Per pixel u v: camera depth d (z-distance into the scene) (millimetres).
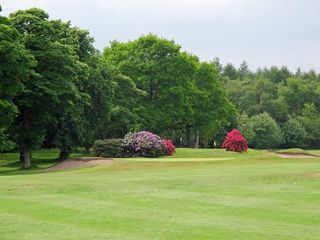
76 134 45125
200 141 87250
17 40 31406
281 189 16500
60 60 36438
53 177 22344
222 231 10180
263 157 35125
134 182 18031
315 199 14336
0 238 9562
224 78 124188
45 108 38031
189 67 64500
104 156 41125
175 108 63469
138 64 62688
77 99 38156
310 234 9922
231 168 25109
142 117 61156
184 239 9516
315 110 110938
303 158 35594
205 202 13859
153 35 65312
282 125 104312
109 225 10797
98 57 49250
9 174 31297
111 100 50281
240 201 14031
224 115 74188
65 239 9492
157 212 12367
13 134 39156
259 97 113812
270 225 10797
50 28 37219
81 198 14680
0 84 31094
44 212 12367
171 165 29875
